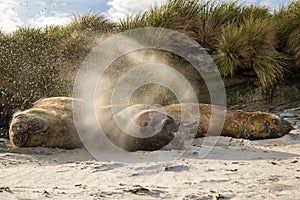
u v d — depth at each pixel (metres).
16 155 4.22
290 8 11.48
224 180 3.02
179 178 3.11
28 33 10.89
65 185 2.87
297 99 8.85
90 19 11.38
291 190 2.72
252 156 4.21
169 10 10.95
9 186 2.81
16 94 8.98
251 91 9.15
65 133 4.79
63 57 10.07
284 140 5.68
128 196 2.52
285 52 10.13
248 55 9.57
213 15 10.99
